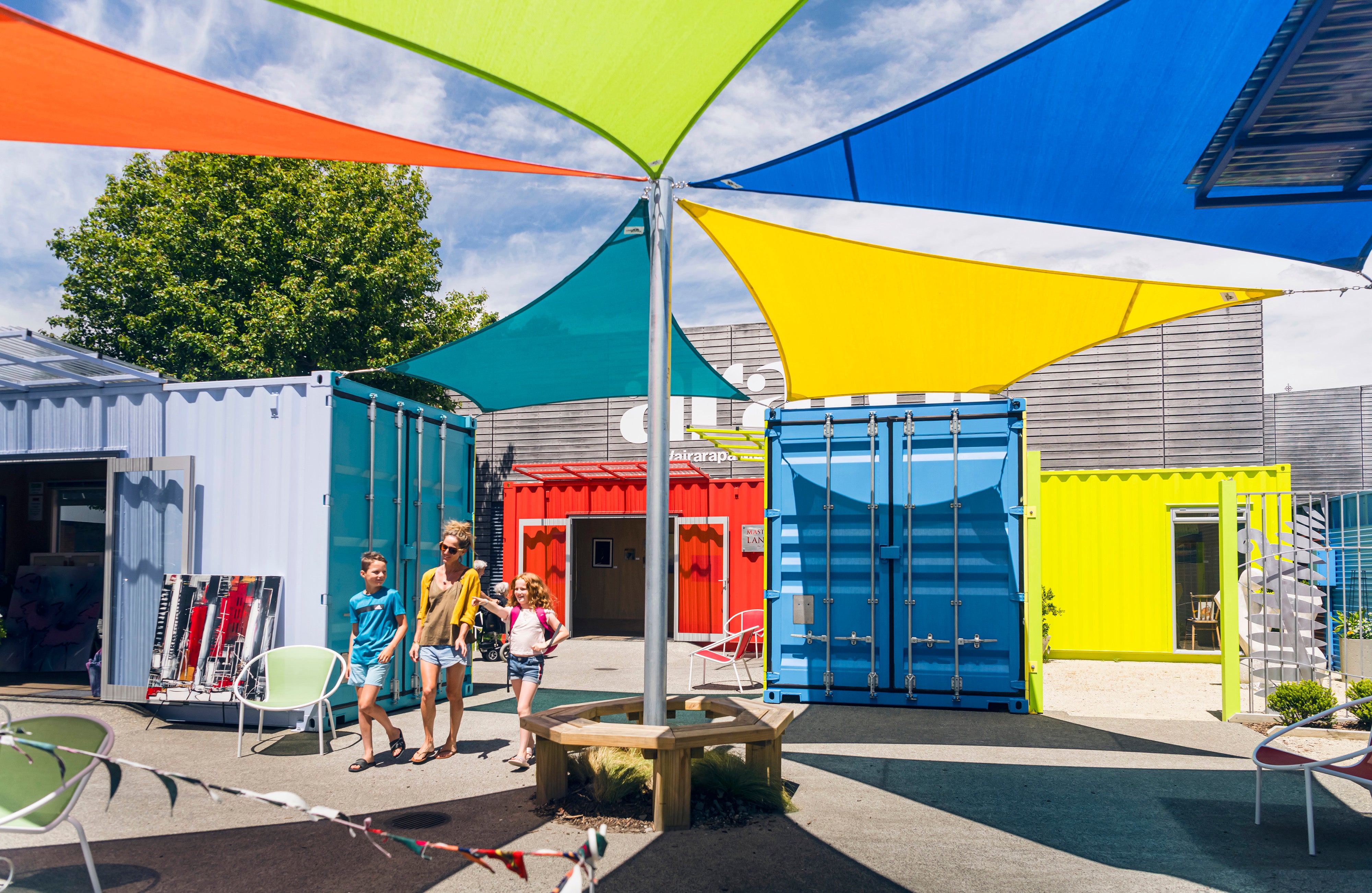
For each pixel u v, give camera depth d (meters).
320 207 17.67
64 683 9.70
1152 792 5.38
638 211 5.48
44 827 3.34
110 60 3.56
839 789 5.41
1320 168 4.39
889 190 4.95
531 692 5.89
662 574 4.98
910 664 8.53
